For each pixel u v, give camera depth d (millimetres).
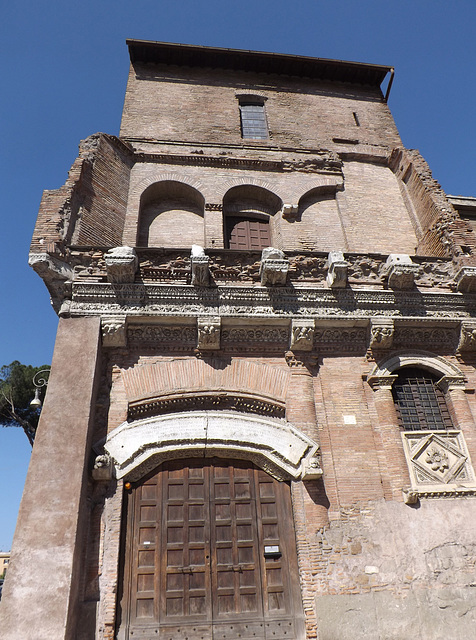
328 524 9562
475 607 9031
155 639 8398
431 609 8914
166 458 10016
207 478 10008
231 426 10234
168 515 9531
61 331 10312
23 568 7668
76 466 8711
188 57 18016
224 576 9102
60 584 7594
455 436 10961
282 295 11328
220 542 9391
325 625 8578
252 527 9602
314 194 15438
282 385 10914
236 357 11148
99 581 8508
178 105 16953
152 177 14516
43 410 9258
